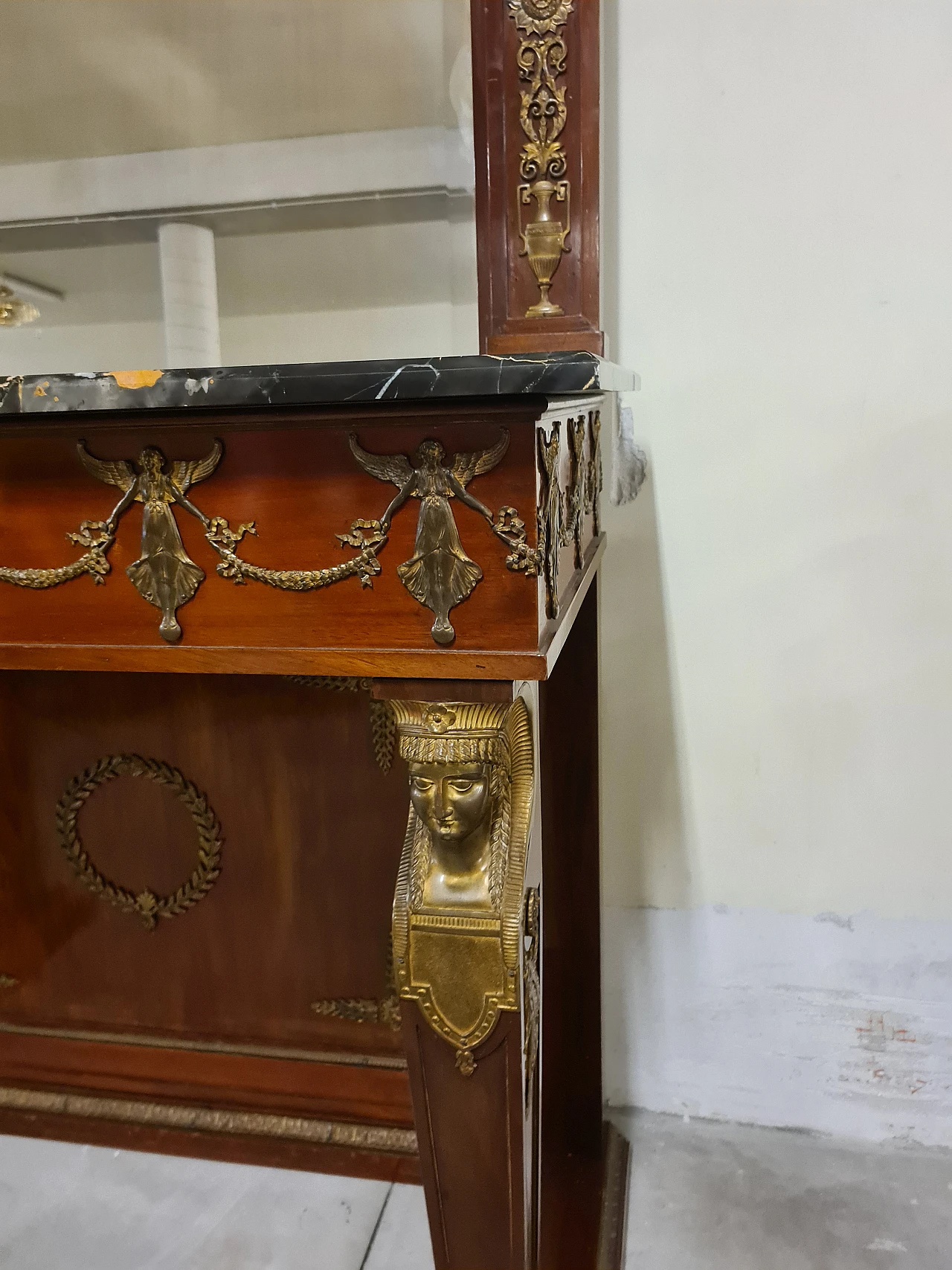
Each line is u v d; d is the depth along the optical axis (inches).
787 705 35.6
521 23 29.2
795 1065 38.4
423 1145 21.1
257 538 18.1
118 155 32.2
